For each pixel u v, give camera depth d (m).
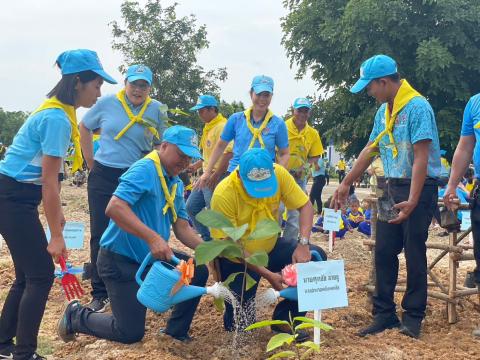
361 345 4.14
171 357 3.74
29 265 3.59
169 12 16.95
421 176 4.16
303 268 3.68
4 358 3.81
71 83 3.55
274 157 5.92
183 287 3.52
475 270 4.64
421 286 4.39
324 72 20.56
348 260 7.77
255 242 4.00
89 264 5.94
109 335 3.92
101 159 4.97
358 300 5.41
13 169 3.54
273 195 3.79
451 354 4.04
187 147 3.71
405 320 4.47
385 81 4.29
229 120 5.90
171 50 16.75
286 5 20.81
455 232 4.87
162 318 4.70
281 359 3.75
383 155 4.48
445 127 17.75
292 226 5.49
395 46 18.06
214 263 4.12
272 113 5.75
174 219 4.02
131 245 3.87
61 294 5.62
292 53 20.70
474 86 18.73
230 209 3.94
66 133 3.48
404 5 17.41
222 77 17.53
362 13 17.33
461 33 17.45
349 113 21.03
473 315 5.09
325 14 19.25
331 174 40.91
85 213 13.23
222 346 4.04
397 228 4.45
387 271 4.53
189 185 9.52
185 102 16.91
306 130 8.06
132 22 16.91
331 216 8.15
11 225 3.54
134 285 3.89
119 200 3.64
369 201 5.13
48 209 3.46
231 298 3.72
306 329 4.37
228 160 6.34
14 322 3.82
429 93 17.78
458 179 4.75
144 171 3.73
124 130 4.95
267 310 4.71
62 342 4.29
